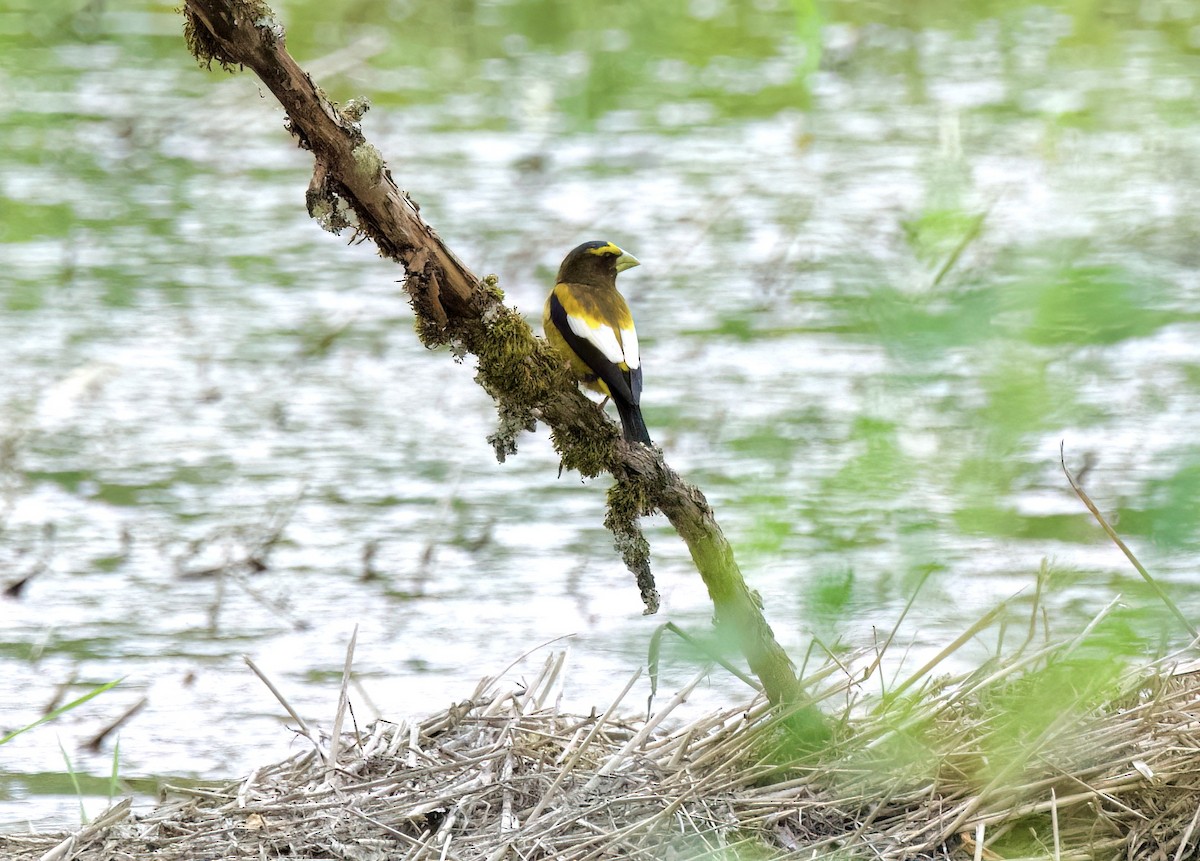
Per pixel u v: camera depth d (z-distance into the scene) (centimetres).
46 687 1189
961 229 881
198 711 1152
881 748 929
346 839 878
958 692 950
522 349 895
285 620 1296
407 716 1066
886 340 817
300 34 3122
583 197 2422
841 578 914
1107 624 964
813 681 970
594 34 3209
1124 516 1246
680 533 940
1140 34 2867
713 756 949
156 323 1992
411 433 1695
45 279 2133
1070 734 905
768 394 1648
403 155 2650
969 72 2922
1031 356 797
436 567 1379
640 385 1080
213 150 2739
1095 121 1261
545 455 1666
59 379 1798
